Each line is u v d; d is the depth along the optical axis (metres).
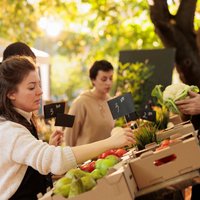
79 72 20.33
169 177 2.76
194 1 6.30
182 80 6.46
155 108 4.51
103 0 9.17
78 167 3.10
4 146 2.82
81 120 5.07
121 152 3.37
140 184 2.78
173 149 2.75
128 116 3.82
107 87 5.16
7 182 2.85
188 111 3.66
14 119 2.91
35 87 2.99
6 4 11.08
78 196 2.56
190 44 6.36
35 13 11.18
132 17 9.24
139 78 6.23
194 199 3.48
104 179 2.55
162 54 6.17
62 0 10.73
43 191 3.00
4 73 2.97
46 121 5.32
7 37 11.23
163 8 6.29
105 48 11.93
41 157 2.79
